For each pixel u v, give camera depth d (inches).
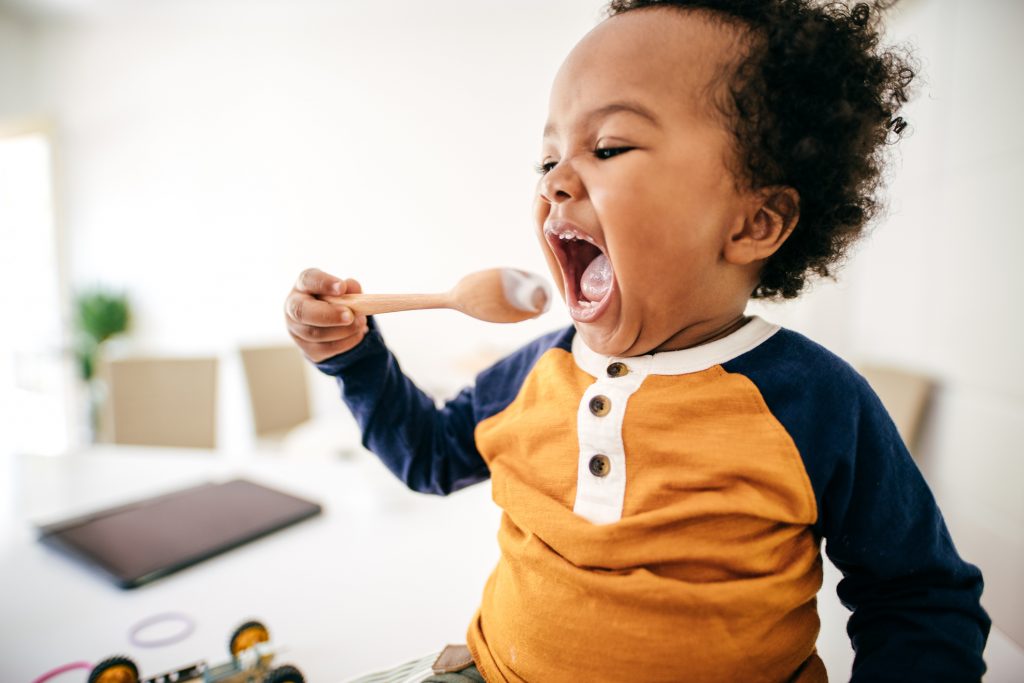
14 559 28.4
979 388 47.3
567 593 16.0
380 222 122.5
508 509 18.4
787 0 16.7
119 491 37.6
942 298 53.7
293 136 125.6
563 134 15.8
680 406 16.4
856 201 17.2
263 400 94.0
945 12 54.8
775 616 15.6
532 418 19.0
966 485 48.6
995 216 46.1
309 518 32.4
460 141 117.8
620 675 15.2
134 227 137.6
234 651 20.3
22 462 43.0
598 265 16.9
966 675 15.2
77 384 142.2
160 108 132.8
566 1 110.1
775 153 14.9
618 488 16.4
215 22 124.1
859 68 16.2
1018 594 41.3
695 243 15.0
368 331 21.2
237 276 131.8
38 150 141.6
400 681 18.9
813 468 15.7
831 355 17.3
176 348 137.9
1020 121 43.3
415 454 21.7
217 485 36.2
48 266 143.7
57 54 138.1
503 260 117.6
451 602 25.0
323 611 24.3
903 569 16.2
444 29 116.9
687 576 15.3
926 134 57.3
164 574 26.5
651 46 14.9
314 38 122.8
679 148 14.5
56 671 20.6
